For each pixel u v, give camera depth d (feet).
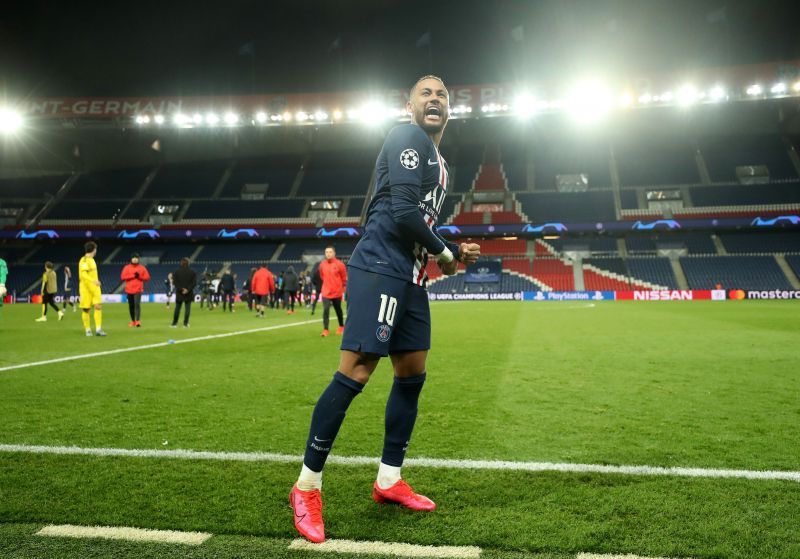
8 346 28.19
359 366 7.27
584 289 114.21
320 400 7.12
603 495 7.77
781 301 91.04
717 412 13.17
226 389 16.43
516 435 11.16
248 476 8.68
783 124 130.93
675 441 10.62
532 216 124.77
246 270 126.52
